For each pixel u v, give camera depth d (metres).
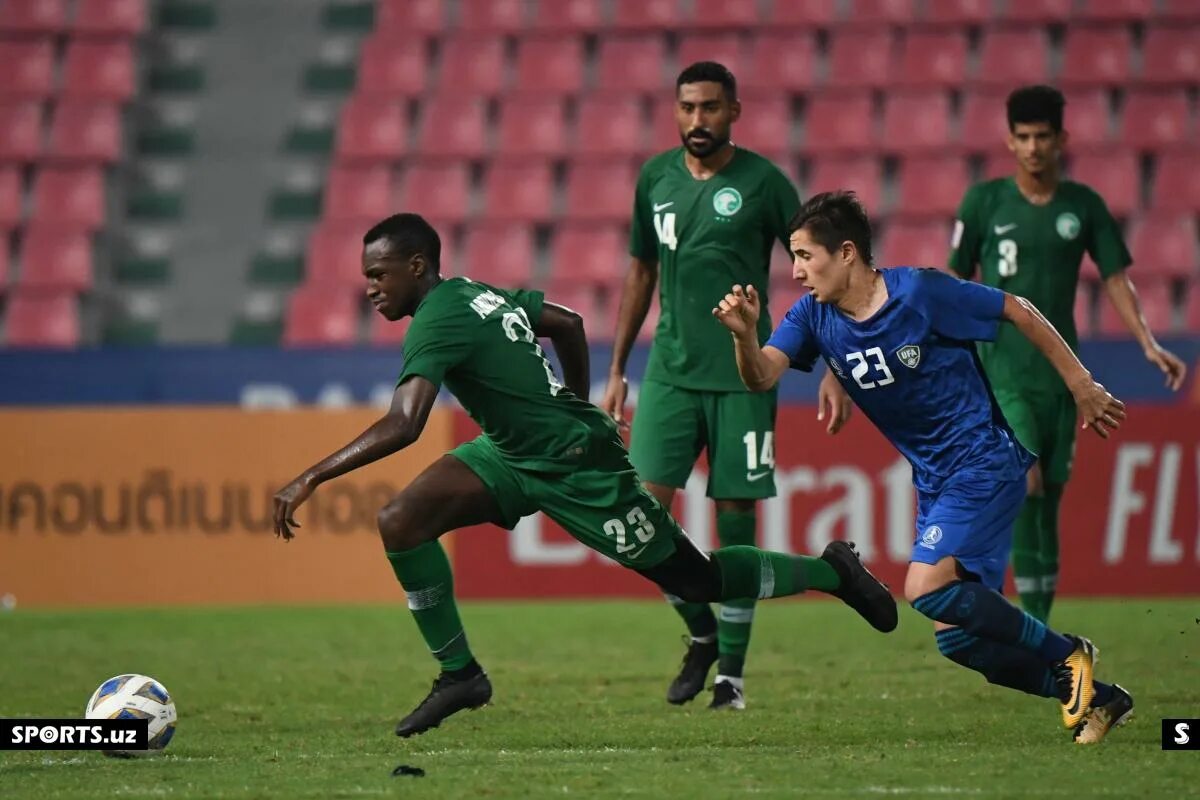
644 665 28.34
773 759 17.70
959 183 55.38
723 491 23.59
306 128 60.75
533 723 21.81
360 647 31.25
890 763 17.27
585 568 37.97
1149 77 57.66
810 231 18.06
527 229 54.84
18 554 38.44
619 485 18.61
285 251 57.19
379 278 18.41
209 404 41.56
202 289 56.28
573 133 58.69
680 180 23.62
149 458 38.41
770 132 57.25
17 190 56.94
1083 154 54.97
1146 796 15.20
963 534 18.12
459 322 18.11
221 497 38.28
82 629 34.31
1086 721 18.73
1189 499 36.78
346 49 62.91
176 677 27.55
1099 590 36.94
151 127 61.03
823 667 27.52
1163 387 39.38
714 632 23.55
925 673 26.48
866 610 19.98
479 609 36.66
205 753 19.47
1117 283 27.28
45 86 60.38
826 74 59.66
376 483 38.06
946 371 18.27
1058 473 27.55
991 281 27.53
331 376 41.44
